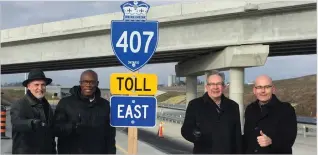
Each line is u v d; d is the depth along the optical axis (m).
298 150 16.41
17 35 35.84
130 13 6.24
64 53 33.28
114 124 6.11
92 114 5.64
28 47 35.78
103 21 30.28
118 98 6.18
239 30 26.27
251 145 5.57
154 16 28.02
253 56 26.19
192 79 40.44
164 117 39.19
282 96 54.59
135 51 6.23
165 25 28.16
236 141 5.62
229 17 26.41
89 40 31.66
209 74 5.79
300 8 24.03
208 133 5.58
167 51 28.88
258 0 25.12
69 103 5.60
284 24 24.88
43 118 5.26
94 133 5.63
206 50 29.48
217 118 5.61
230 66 27.12
